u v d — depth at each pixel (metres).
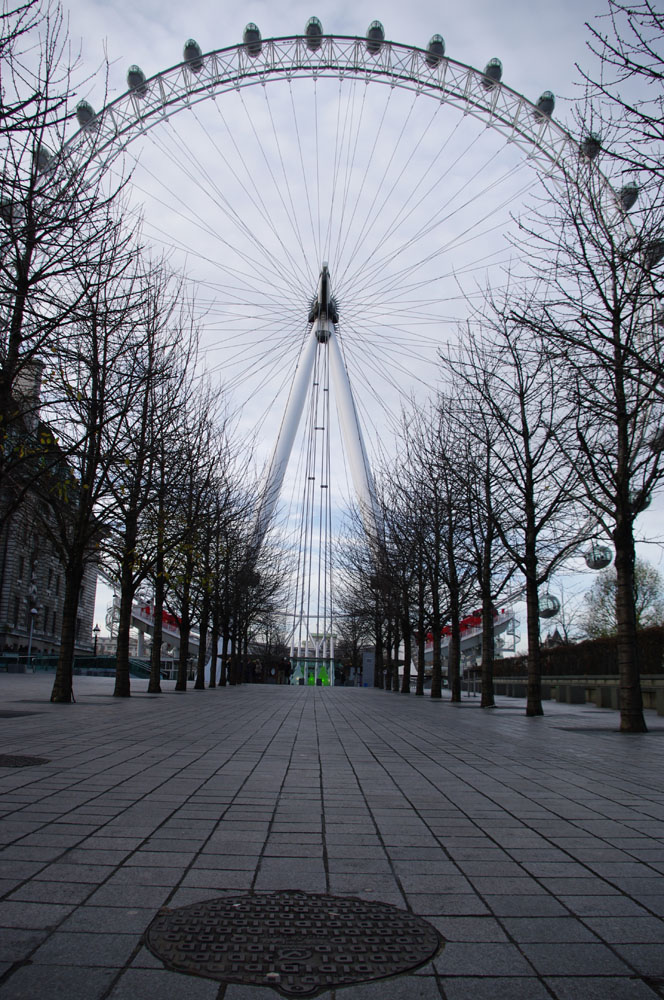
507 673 47.81
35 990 3.13
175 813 6.24
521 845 5.59
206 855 5.08
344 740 12.26
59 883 4.43
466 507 25.16
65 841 5.31
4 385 10.45
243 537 38.91
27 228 9.40
